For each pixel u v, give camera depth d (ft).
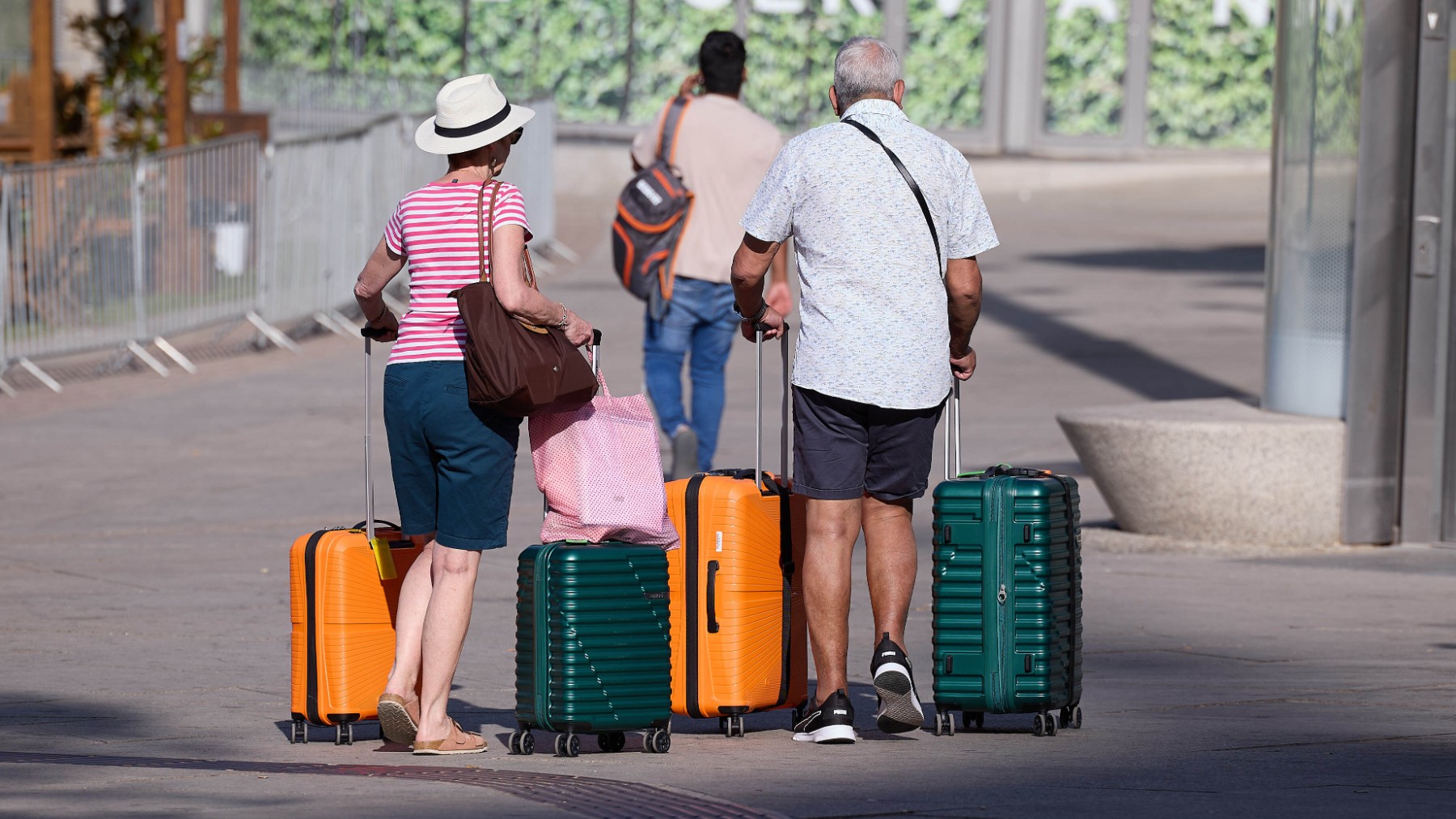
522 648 46.19
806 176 46.80
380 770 44.16
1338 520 79.82
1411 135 78.18
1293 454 79.00
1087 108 298.97
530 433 47.06
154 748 47.93
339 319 166.71
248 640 63.31
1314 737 47.50
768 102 295.07
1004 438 110.22
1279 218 82.48
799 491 47.73
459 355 45.27
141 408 125.59
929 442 47.73
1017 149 298.15
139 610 68.54
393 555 48.55
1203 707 52.06
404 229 45.60
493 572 75.61
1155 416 82.53
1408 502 79.87
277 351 154.10
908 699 47.24
